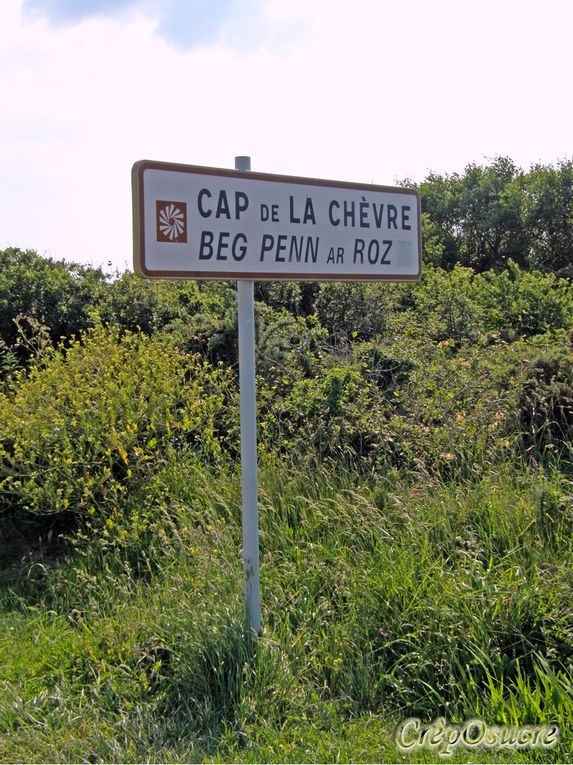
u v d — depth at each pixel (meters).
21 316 7.36
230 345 7.19
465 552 4.07
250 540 3.63
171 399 5.80
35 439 5.30
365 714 3.31
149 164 3.38
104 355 6.19
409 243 4.22
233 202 3.61
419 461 5.25
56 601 4.37
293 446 5.77
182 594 4.00
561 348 6.82
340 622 3.84
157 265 3.41
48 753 3.04
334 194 3.93
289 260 3.78
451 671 3.36
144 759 2.98
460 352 7.91
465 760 2.94
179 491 5.27
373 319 9.60
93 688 3.40
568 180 17.83
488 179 19.16
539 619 3.52
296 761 2.97
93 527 5.17
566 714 3.06
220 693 3.34
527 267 18.55
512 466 5.27
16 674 3.65
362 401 6.12
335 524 4.64
